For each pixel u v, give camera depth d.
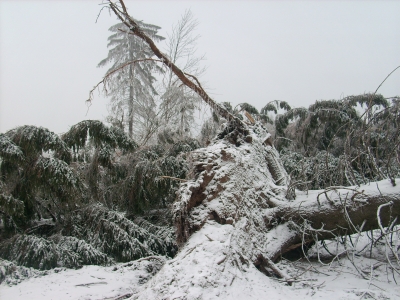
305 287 4.03
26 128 6.20
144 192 7.37
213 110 7.22
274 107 12.95
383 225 4.79
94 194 7.23
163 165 7.46
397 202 4.59
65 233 6.22
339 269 4.67
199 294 3.25
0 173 5.92
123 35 10.08
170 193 7.45
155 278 3.66
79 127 7.30
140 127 11.24
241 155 5.61
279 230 5.13
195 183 4.91
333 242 6.16
